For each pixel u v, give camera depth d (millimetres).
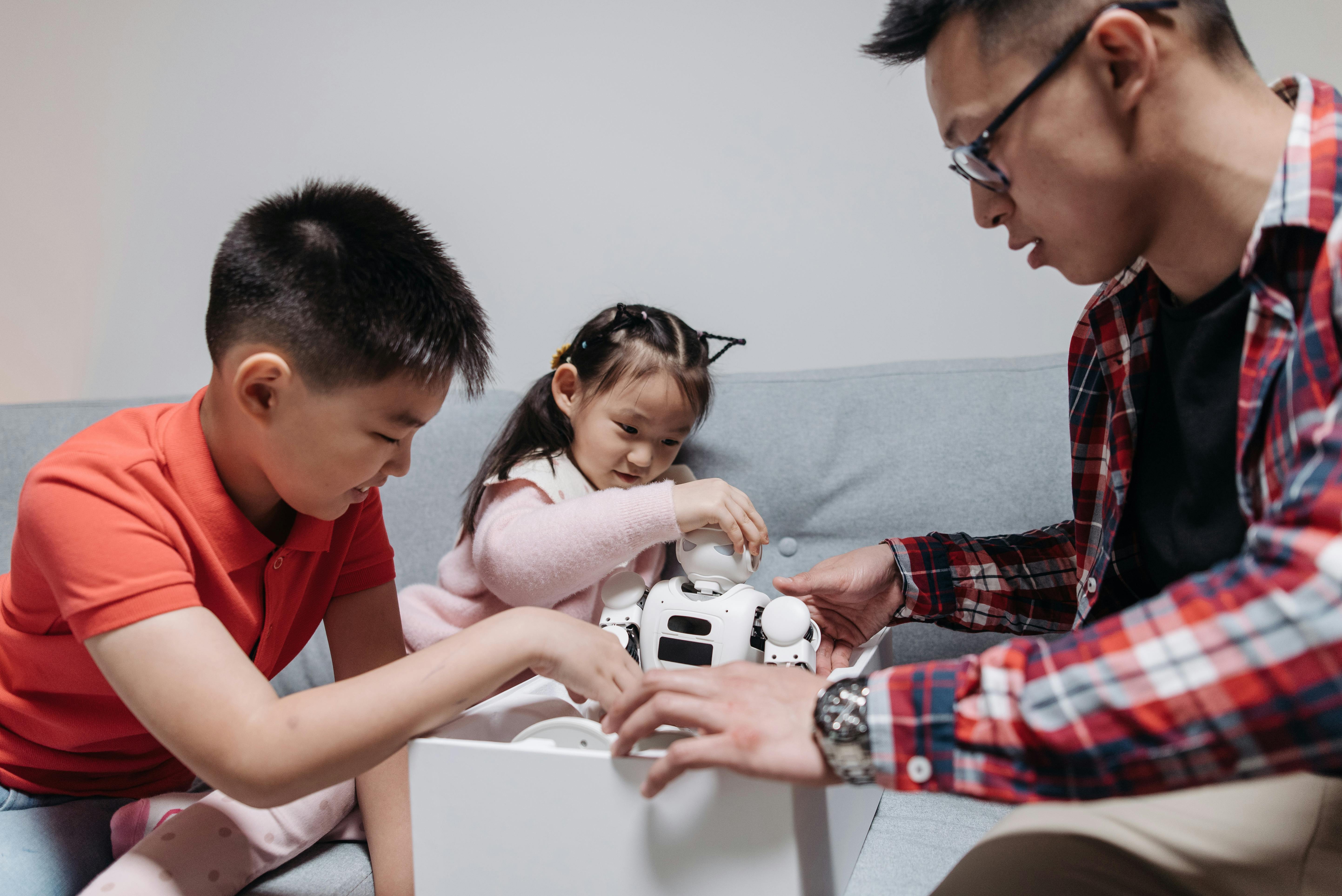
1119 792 486
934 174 1373
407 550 1360
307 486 749
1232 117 612
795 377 1283
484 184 1581
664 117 1494
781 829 587
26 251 1793
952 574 966
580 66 1525
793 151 1438
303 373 696
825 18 1408
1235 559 509
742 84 1455
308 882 778
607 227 1531
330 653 1151
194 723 617
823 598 947
